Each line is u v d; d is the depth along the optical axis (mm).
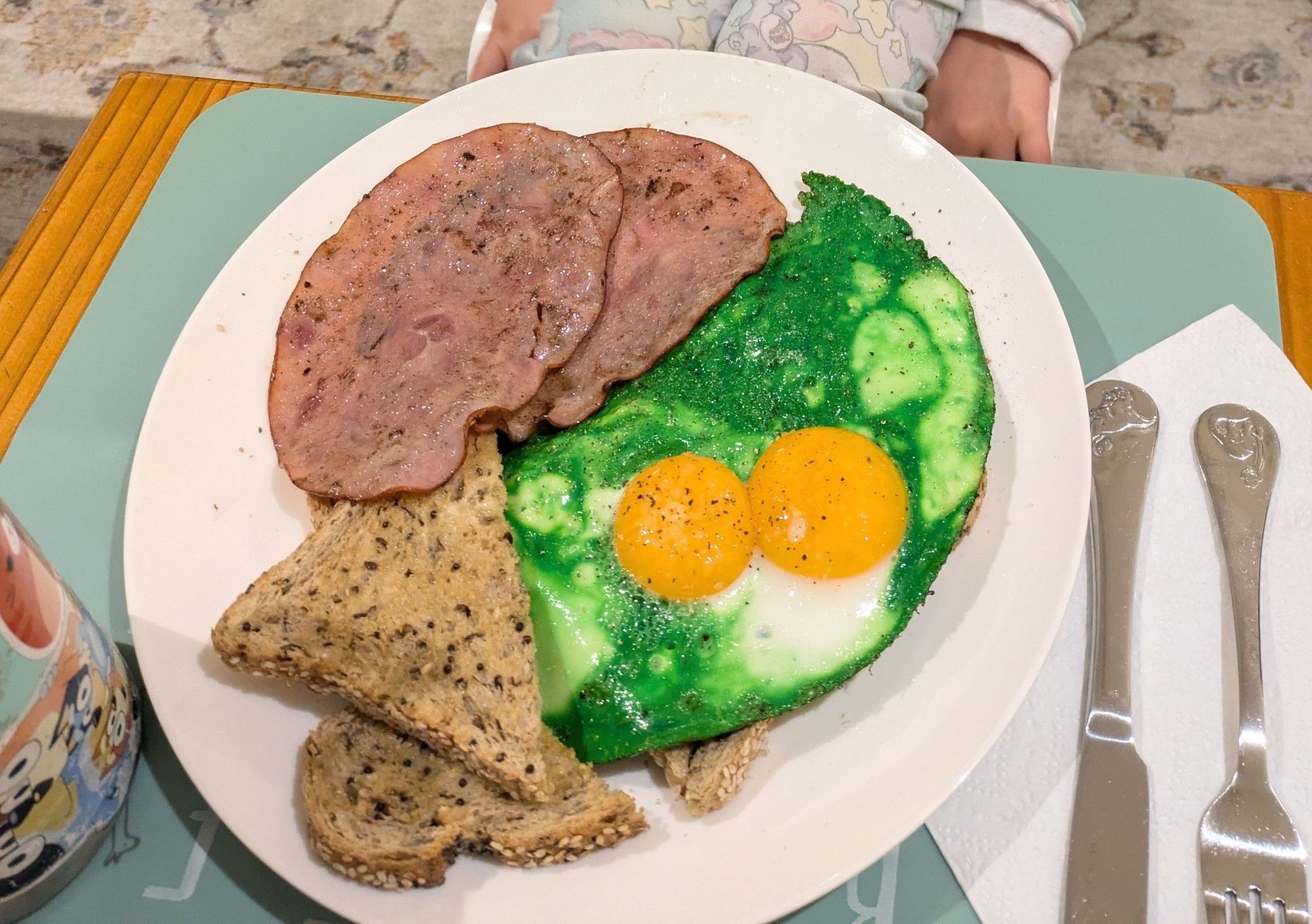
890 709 265
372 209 314
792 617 270
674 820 258
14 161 593
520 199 312
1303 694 276
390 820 251
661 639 270
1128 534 295
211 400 308
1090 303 339
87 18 640
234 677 271
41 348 350
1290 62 605
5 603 202
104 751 252
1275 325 333
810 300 307
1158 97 600
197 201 373
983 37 448
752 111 343
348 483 281
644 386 305
